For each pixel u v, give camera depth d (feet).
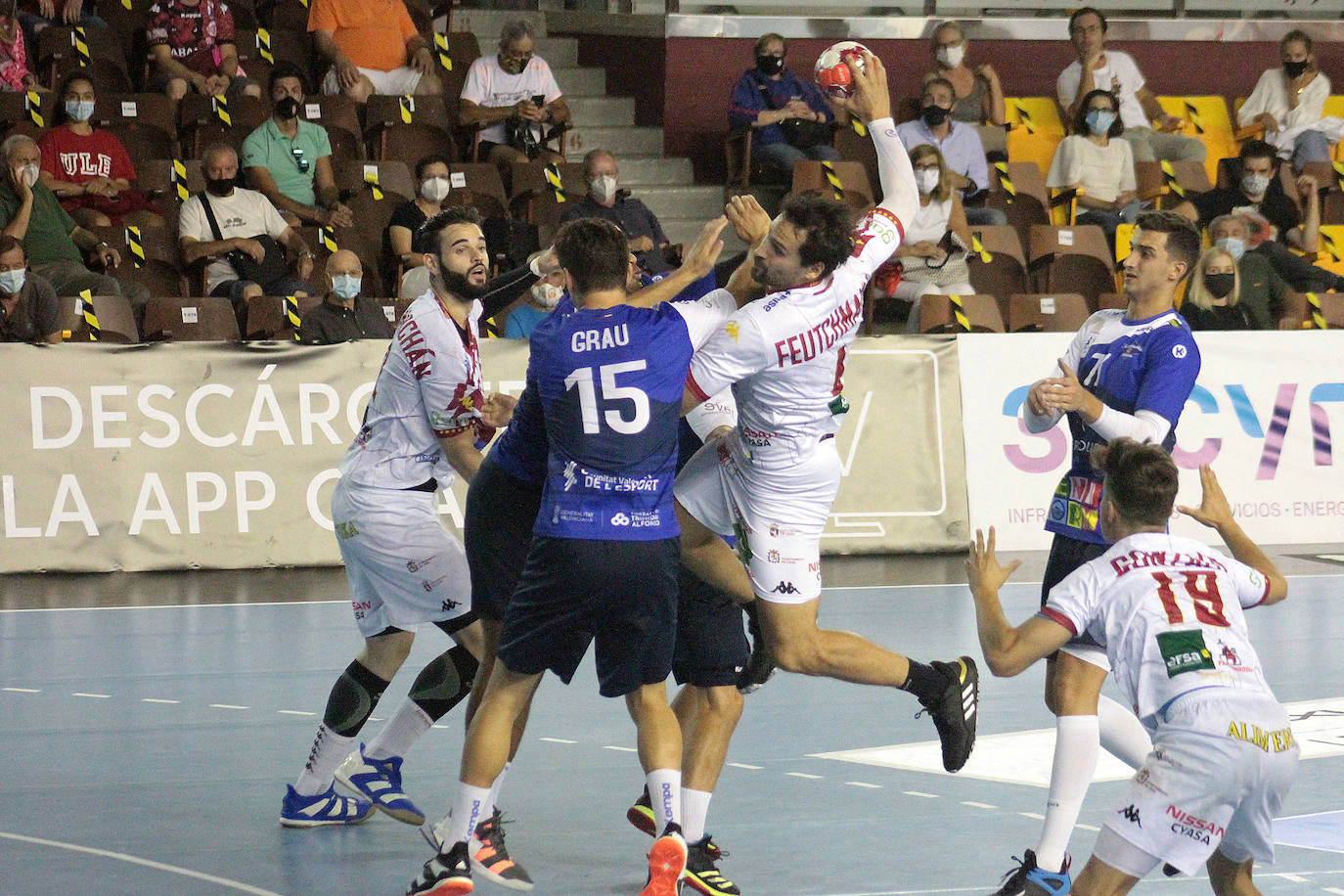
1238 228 109.09
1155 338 41.83
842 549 96.17
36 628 73.61
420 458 44.83
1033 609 78.48
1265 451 100.48
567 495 37.42
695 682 41.19
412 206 104.32
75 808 46.80
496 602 42.06
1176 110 137.49
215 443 88.79
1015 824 45.42
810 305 39.40
